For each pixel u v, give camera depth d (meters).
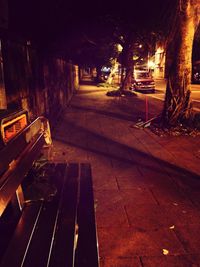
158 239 3.55
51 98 10.07
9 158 2.10
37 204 2.85
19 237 2.24
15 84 5.02
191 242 3.50
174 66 9.89
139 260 3.15
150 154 7.22
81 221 2.81
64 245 2.24
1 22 4.16
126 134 9.52
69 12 9.59
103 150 7.55
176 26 9.86
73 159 6.75
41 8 6.73
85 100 19.66
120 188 5.12
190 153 7.31
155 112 14.27
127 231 3.72
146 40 17.86
